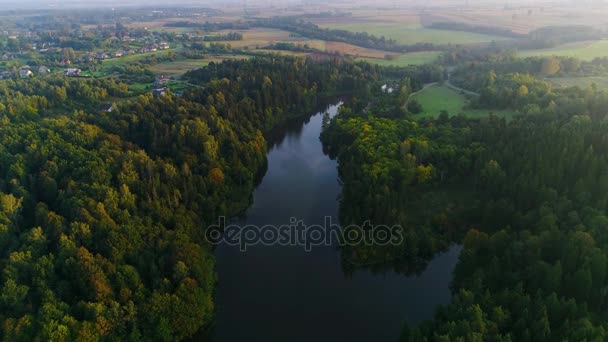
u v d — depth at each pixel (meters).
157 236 106.31
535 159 122.06
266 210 140.12
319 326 94.56
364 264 112.19
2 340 77.00
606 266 82.56
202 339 93.00
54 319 80.00
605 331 70.12
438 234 117.38
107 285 88.31
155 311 86.75
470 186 136.88
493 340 72.56
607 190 103.50
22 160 133.25
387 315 97.06
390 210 118.19
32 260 92.38
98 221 102.62
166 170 129.62
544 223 99.38
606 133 124.19
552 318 76.38
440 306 86.25
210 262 110.12
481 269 93.75
